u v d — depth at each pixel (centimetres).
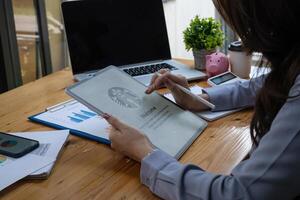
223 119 100
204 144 87
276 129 58
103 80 94
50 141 86
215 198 61
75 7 135
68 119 100
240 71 130
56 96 119
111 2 140
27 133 91
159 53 148
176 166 70
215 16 170
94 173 76
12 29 193
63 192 69
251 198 57
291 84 60
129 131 80
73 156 82
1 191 69
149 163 72
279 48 62
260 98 69
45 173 73
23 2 198
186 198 64
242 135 91
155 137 84
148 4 145
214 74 130
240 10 61
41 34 212
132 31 143
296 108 56
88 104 85
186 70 136
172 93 104
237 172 62
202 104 102
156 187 69
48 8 214
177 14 209
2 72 193
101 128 94
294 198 59
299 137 55
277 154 56
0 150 81
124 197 68
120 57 141
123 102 90
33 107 111
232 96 105
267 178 56
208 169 76
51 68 220
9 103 115
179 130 89
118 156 82
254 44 64
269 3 58
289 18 57
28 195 69
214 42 134
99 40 138
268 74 67
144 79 128
